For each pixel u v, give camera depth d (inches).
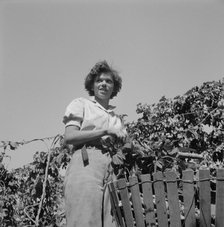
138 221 92.4
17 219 197.8
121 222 96.5
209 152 190.4
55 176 193.9
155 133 200.4
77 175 102.9
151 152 120.7
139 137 197.2
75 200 101.0
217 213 84.1
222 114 201.2
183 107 208.7
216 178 84.6
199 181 85.6
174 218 87.5
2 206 194.5
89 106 112.7
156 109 210.1
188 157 123.1
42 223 190.2
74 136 106.1
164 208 89.0
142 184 91.8
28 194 199.6
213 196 88.8
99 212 100.8
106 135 107.6
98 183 102.8
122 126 120.3
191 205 86.3
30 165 194.5
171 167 120.3
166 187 94.1
